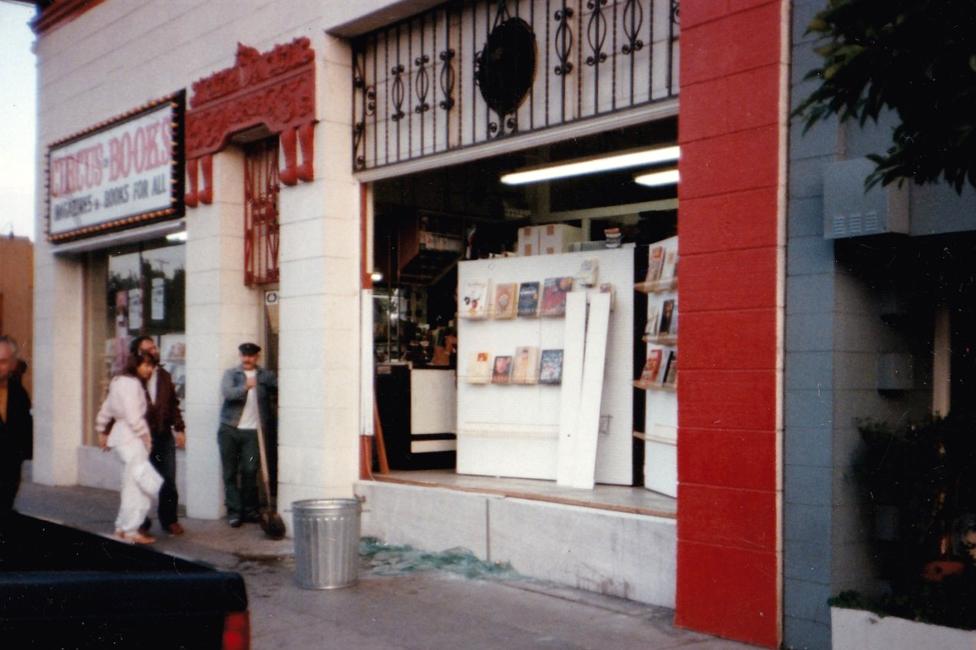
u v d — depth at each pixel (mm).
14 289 22016
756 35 6129
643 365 8500
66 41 13617
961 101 3455
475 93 8484
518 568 7926
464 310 9500
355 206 9648
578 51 7637
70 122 13531
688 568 6395
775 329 5984
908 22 3418
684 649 5992
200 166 10945
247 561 8688
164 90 11641
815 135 5852
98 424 9508
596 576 7332
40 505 12172
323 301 9445
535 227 9555
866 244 5773
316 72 9500
